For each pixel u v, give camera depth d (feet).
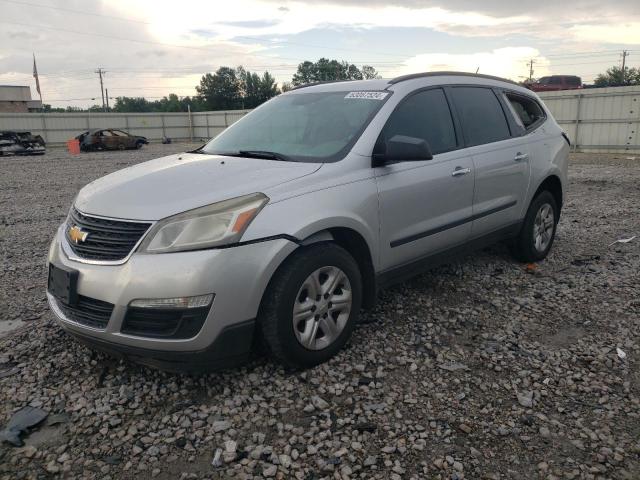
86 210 10.90
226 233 9.80
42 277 18.28
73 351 12.27
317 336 11.32
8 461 8.65
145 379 11.02
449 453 8.70
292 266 10.54
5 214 31.12
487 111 16.48
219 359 10.10
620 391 10.46
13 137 90.12
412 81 14.43
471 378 10.98
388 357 11.85
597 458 8.53
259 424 9.50
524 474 8.22
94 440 9.13
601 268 17.90
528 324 13.56
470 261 18.60
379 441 8.99
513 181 16.55
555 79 112.37
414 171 13.21
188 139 163.63
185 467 8.48
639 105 70.18
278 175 11.26
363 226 11.83
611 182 40.11
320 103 14.46
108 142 106.11
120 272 9.80
